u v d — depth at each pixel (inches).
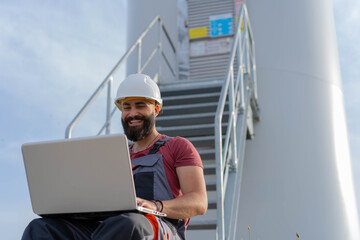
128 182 52.8
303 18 232.2
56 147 54.9
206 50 237.8
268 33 229.9
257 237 201.2
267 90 221.1
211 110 172.9
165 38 245.8
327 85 225.6
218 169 103.3
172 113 177.0
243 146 151.9
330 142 214.2
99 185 53.8
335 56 239.0
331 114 220.4
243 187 209.2
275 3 233.8
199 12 244.1
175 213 58.7
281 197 204.5
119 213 54.6
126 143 52.6
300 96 219.9
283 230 200.2
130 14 261.9
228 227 111.8
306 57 226.7
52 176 55.7
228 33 236.1
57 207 56.3
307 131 213.9
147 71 242.7
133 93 67.7
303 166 208.2
